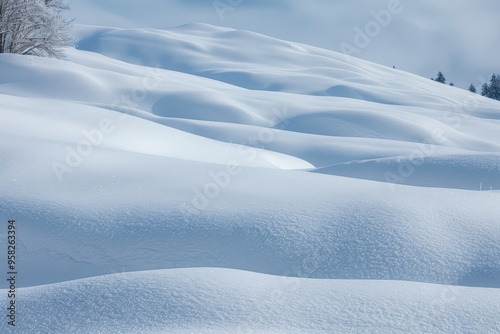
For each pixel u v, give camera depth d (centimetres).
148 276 418
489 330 344
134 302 377
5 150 789
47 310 372
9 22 2498
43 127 1047
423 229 593
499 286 511
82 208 650
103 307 372
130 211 646
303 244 580
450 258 549
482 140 2650
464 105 4406
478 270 532
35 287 420
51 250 597
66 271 579
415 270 536
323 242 582
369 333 344
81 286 404
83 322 356
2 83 2297
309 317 364
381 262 549
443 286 418
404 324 354
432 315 365
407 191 712
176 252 585
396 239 577
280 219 621
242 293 395
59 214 636
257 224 612
